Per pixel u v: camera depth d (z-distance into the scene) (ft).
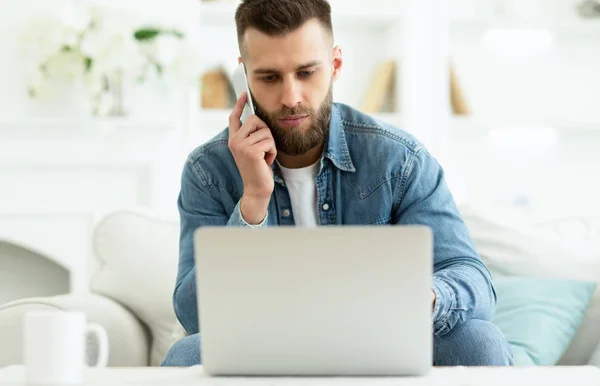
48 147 13.10
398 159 7.34
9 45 13.17
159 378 4.65
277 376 4.62
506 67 14.99
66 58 12.46
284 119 6.86
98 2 13.46
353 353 4.54
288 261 4.48
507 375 4.62
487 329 6.28
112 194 13.24
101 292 9.03
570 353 8.56
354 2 14.70
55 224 12.94
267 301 4.51
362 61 14.75
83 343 4.56
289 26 6.68
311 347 4.55
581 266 8.76
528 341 8.16
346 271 4.47
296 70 6.75
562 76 15.08
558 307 8.38
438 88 14.06
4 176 13.03
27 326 4.47
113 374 4.84
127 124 13.12
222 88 13.80
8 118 12.90
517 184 14.98
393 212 7.45
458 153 14.88
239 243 4.49
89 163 13.16
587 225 9.16
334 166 7.37
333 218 7.39
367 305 4.49
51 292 13.23
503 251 8.93
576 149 15.08
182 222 7.59
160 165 13.35
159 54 12.66
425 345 4.52
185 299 6.89
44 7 13.24
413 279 4.46
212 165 7.55
